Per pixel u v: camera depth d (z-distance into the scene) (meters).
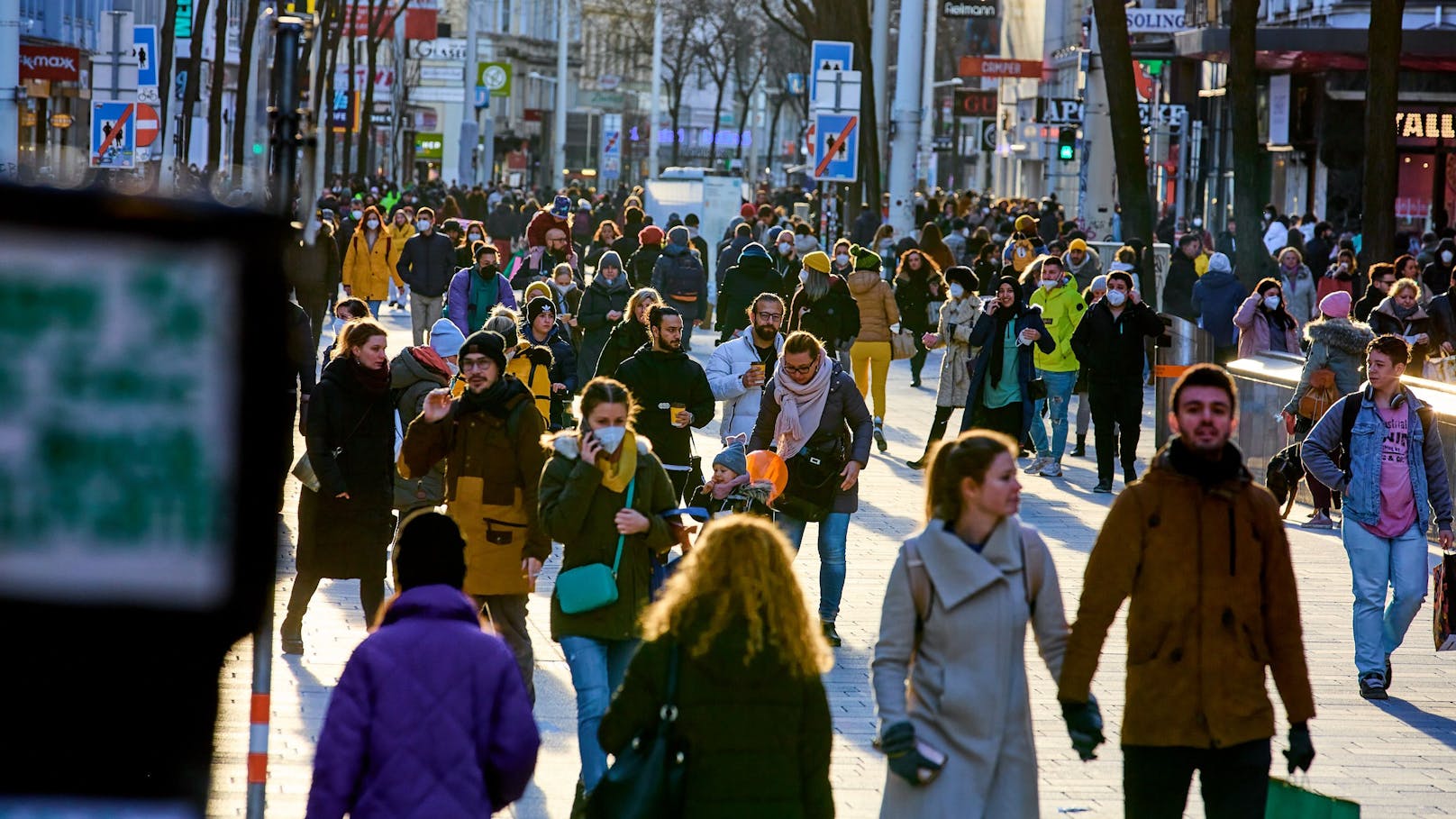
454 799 14.94
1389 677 29.22
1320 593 37.22
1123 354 49.28
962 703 16.14
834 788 22.94
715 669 14.73
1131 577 16.84
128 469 10.87
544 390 39.56
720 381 35.09
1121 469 55.56
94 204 10.71
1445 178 125.62
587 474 21.27
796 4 149.25
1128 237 82.38
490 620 25.23
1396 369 28.67
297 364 11.32
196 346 10.86
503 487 24.30
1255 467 51.91
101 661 10.91
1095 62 117.50
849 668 29.83
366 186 174.00
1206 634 16.80
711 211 127.50
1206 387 16.86
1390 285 58.47
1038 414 53.75
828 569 31.52
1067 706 16.77
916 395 73.88
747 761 14.66
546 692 27.73
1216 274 65.69
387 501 28.62
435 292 76.38
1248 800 16.88
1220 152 151.88
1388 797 23.38
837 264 70.25
